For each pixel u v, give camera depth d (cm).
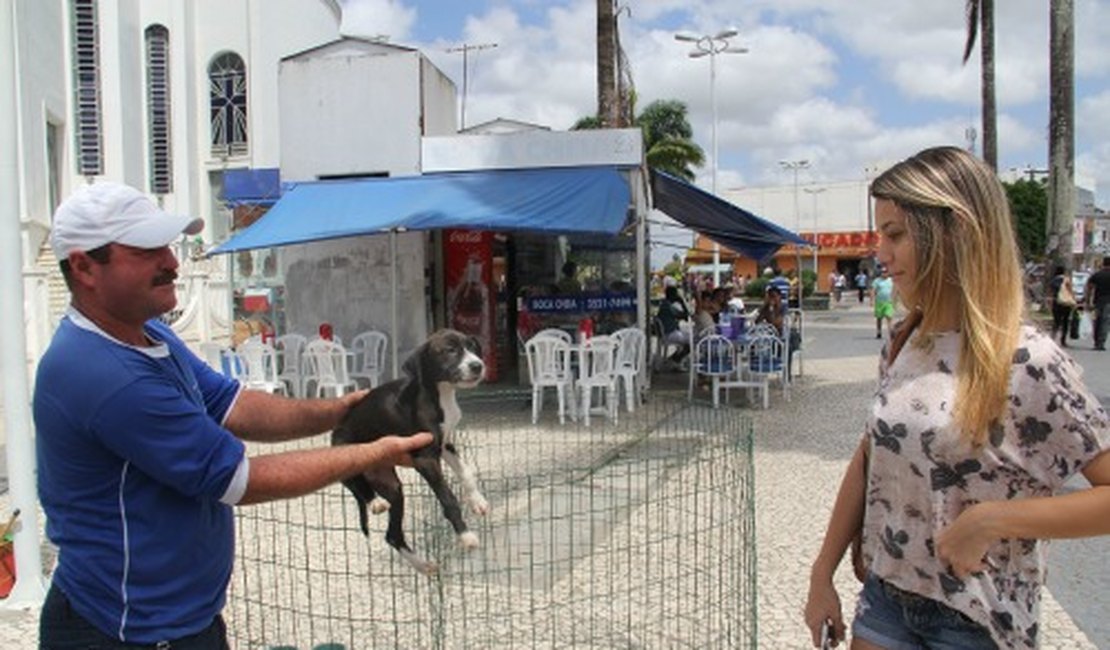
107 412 228
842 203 7088
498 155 1287
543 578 488
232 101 2830
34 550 530
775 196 7294
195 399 257
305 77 1342
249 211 1546
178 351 265
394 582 446
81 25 2566
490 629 443
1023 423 211
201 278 2092
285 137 1351
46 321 1616
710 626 448
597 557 511
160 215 237
